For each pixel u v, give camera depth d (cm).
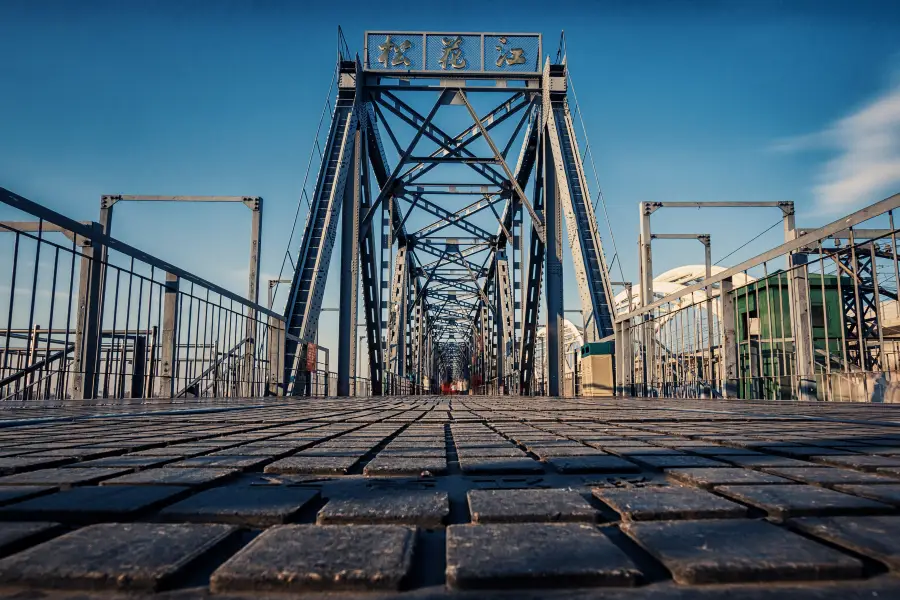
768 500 151
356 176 2317
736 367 1044
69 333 750
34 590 96
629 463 230
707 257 2469
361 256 2784
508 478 203
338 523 140
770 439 313
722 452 263
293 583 95
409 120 2577
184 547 114
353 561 104
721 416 558
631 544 120
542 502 154
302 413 693
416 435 377
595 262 1972
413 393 4734
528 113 2608
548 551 110
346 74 2384
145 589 96
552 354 2233
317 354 1920
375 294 2959
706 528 126
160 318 999
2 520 142
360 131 2450
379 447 303
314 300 1880
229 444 303
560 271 2302
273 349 1652
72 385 816
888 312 1185
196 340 1130
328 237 2006
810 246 902
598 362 1747
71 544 116
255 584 96
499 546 113
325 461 236
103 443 300
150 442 304
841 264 780
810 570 98
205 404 888
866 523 129
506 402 1309
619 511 142
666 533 122
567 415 619
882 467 206
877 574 102
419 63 2473
